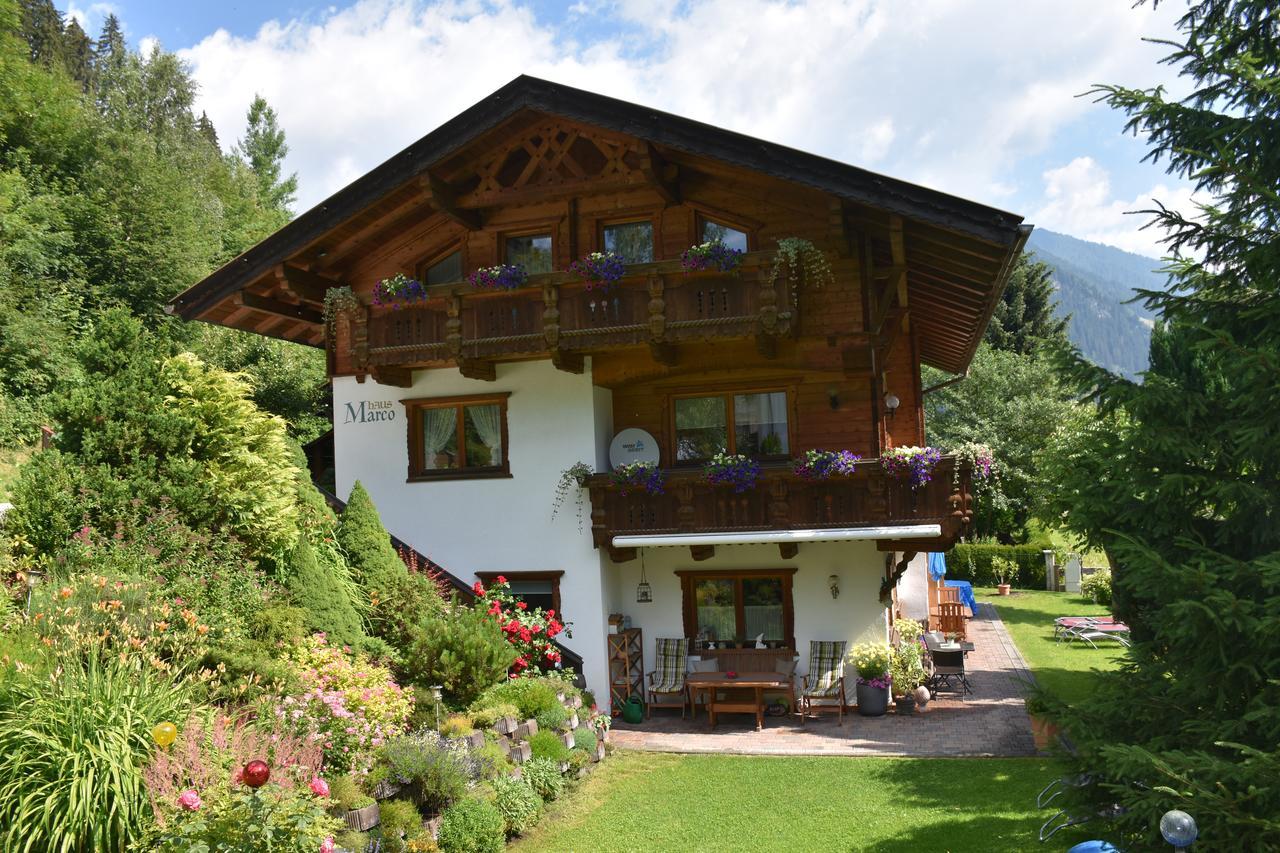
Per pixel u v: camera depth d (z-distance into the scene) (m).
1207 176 7.78
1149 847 6.93
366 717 9.10
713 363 15.14
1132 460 7.99
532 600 15.72
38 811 6.07
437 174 15.21
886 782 11.35
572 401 15.50
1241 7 7.88
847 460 13.84
